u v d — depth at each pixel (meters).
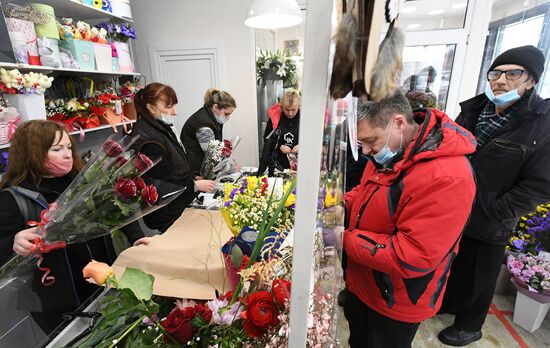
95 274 0.61
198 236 1.15
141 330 0.64
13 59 1.70
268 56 3.40
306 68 0.30
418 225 0.90
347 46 0.28
